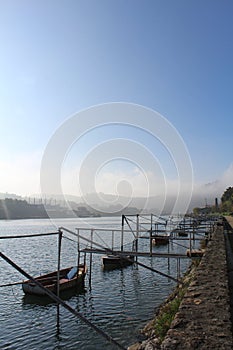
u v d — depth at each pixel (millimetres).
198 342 3961
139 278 23719
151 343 8859
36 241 53594
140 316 15148
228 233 29922
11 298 18781
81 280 21109
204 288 6668
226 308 5289
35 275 25984
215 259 10617
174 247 41375
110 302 17719
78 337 13008
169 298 15680
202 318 4816
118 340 12398
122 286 21375
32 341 12750
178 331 4340
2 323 14781
